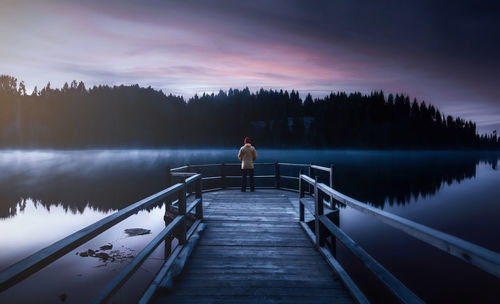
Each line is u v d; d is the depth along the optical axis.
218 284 3.06
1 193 45.50
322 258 3.82
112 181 60.34
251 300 2.73
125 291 7.37
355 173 87.38
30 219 26.72
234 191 9.82
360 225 19.31
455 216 29.58
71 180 62.59
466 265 13.56
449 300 10.08
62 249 1.29
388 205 37.22
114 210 31.91
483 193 50.28
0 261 14.26
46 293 8.20
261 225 5.51
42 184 56.31
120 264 9.89
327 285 3.04
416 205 37.28
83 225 23.62
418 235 1.33
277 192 9.58
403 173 90.50
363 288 8.17
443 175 86.62
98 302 1.50
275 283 3.09
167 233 2.92
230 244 4.41
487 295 10.41
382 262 13.38
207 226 5.45
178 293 2.86
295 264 3.62
